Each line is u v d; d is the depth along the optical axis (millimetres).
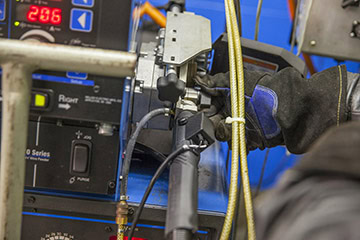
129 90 851
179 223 649
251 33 1888
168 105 953
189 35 989
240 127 907
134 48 867
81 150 829
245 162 888
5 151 651
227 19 988
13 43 627
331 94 887
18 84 637
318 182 402
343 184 384
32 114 791
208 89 981
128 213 885
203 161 1124
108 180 853
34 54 628
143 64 963
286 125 903
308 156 432
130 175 1006
